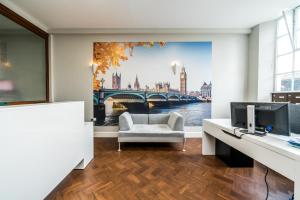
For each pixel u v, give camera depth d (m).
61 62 4.64
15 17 3.42
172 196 1.98
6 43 3.38
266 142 1.59
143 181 2.31
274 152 1.48
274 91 4.21
